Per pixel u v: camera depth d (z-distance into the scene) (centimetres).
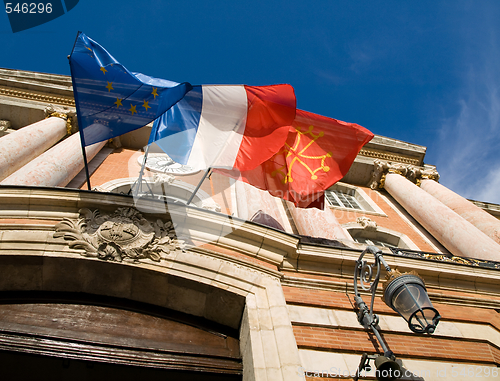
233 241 695
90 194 670
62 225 634
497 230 1160
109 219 657
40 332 545
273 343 534
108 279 622
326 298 657
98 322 592
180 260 632
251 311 581
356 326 613
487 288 790
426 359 589
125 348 551
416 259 769
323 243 782
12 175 905
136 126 707
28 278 610
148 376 573
